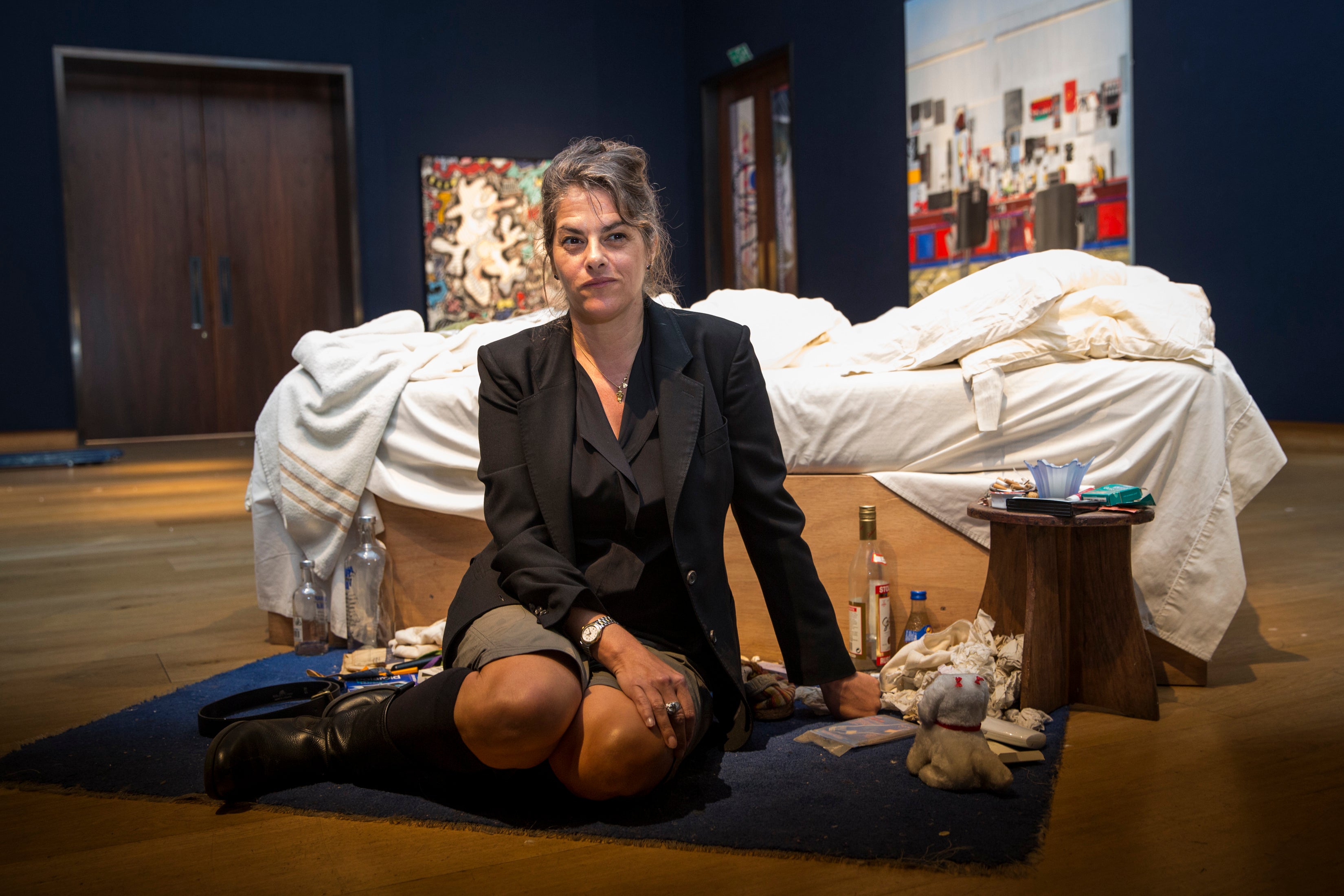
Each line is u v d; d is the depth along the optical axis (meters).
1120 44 5.10
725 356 1.51
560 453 1.41
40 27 6.93
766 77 7.76
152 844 1.26
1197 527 1.77
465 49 7.96
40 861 1.22
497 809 1.33
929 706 1.37
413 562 2.18
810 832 1.24
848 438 1.96
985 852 1.18
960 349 1.91
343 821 1.31
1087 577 1.66
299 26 7.53
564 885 1.14
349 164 7.70
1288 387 5.02
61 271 7.11
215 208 7.66
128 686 1.92
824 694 1.64
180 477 5.35
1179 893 1.09
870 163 6.64
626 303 1.39
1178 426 1.79
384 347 2.22
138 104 7.42
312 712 1.60
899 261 6.47
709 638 1.41
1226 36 5.02
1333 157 4.70
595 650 1.31
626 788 1.27
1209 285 5.23
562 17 8.20
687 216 8.66
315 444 2.16
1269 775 1.39
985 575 1.90
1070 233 5.40
